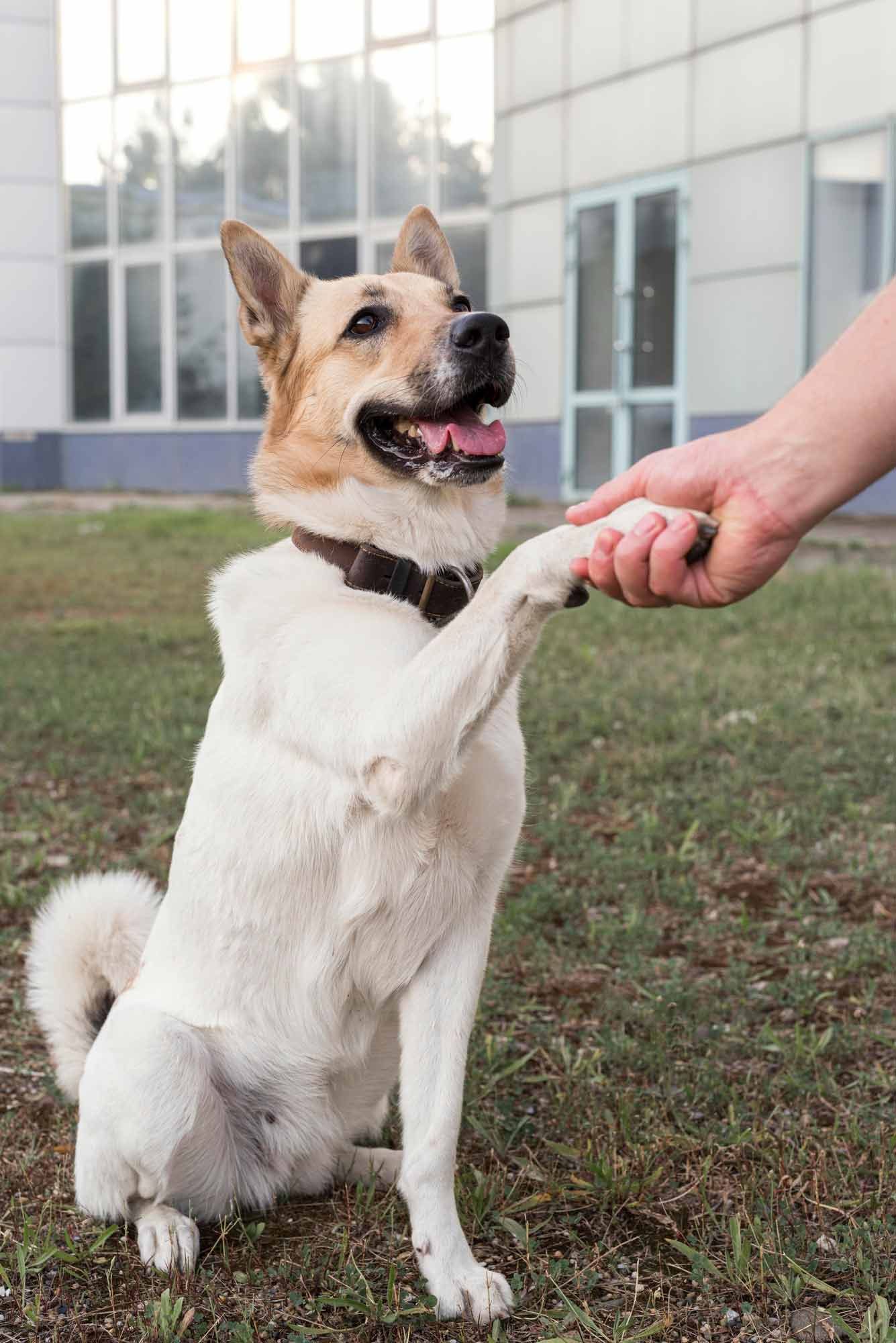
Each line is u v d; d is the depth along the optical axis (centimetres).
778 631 952
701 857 509
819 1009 386
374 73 2252
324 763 277
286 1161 309
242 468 2505
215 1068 300
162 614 1121
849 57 1514
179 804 591
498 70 1966
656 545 203
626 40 1762
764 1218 285
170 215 2517
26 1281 279
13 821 575
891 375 194
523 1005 397
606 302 1845
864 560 1302
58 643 976
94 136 2591
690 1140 316
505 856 294
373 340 321
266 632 293
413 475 308
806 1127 322
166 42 2475
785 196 1603
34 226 2639
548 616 248
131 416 2639
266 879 291
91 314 2664
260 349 343
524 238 1956
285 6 2338
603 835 546
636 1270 276
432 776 260
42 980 336
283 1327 264
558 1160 320
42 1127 343
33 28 2570
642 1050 361
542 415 1959
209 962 300
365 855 282
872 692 741
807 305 1598
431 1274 271
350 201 2331
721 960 425
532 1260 283
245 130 2422
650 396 1800
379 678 272
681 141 1714
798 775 591
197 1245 289
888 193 1488
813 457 198
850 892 475
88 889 345
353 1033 303
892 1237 274
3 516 2056
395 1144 346
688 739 661
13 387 2673
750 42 1614
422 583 306
